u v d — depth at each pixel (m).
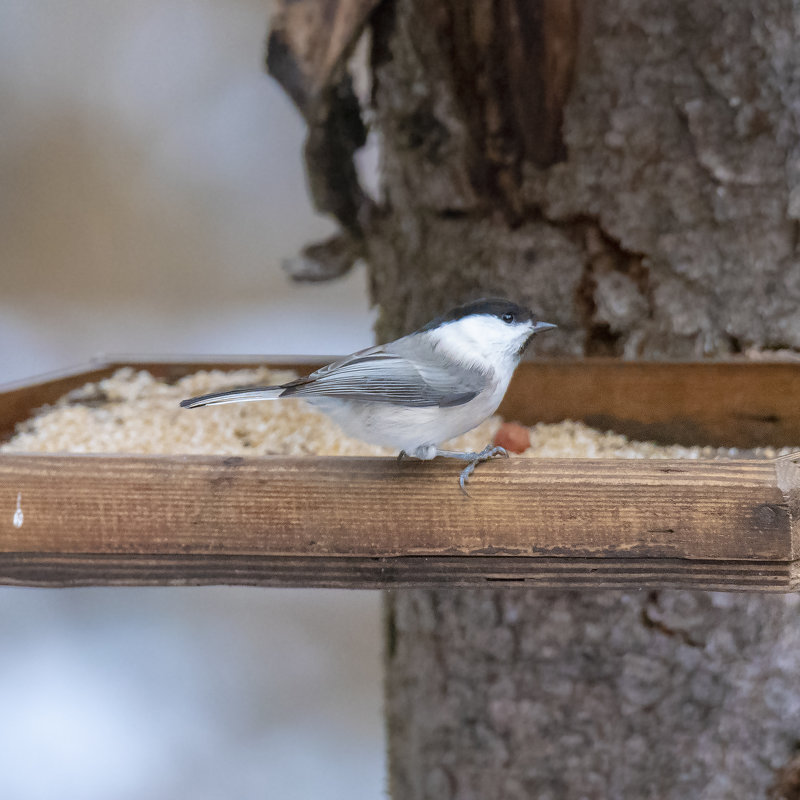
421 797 6.38
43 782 8.94
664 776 5.77
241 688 10.68
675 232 6.05
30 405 6.43
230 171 14.97
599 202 6.11
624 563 4.16
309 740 9.55
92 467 4.35
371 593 12.41
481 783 6.11
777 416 5.99
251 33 14.26
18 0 13.87
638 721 5.78
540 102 6.03
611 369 6.23
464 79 6.14
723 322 6.08
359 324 14.70
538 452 5.89
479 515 4.24
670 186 6.00
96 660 10.89
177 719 9.89
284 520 4.32
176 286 15.35
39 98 14.34
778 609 5.62
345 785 9.15
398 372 4.66
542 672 5.93
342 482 4.30
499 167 6.23
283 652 11.01
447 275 6.49
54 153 14.65
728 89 5.82
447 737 6.22
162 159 14.88
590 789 5.87
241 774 9.27
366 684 10.62
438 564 4.29
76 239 15.02
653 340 6.19
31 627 11.52
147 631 11.55
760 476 4.03
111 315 14.84
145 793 9.06
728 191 5.93
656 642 5.74
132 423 6.24
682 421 6.14
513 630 5.98
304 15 6.55
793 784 5.67
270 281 15.43
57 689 10.42
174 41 14.25
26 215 14.84
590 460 4.19
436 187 6.40
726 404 6.05
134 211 15.02
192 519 4.35
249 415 6.34
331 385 4.56
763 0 5.70
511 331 4.91
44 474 4.37
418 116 6.39
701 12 5.78
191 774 9.32
